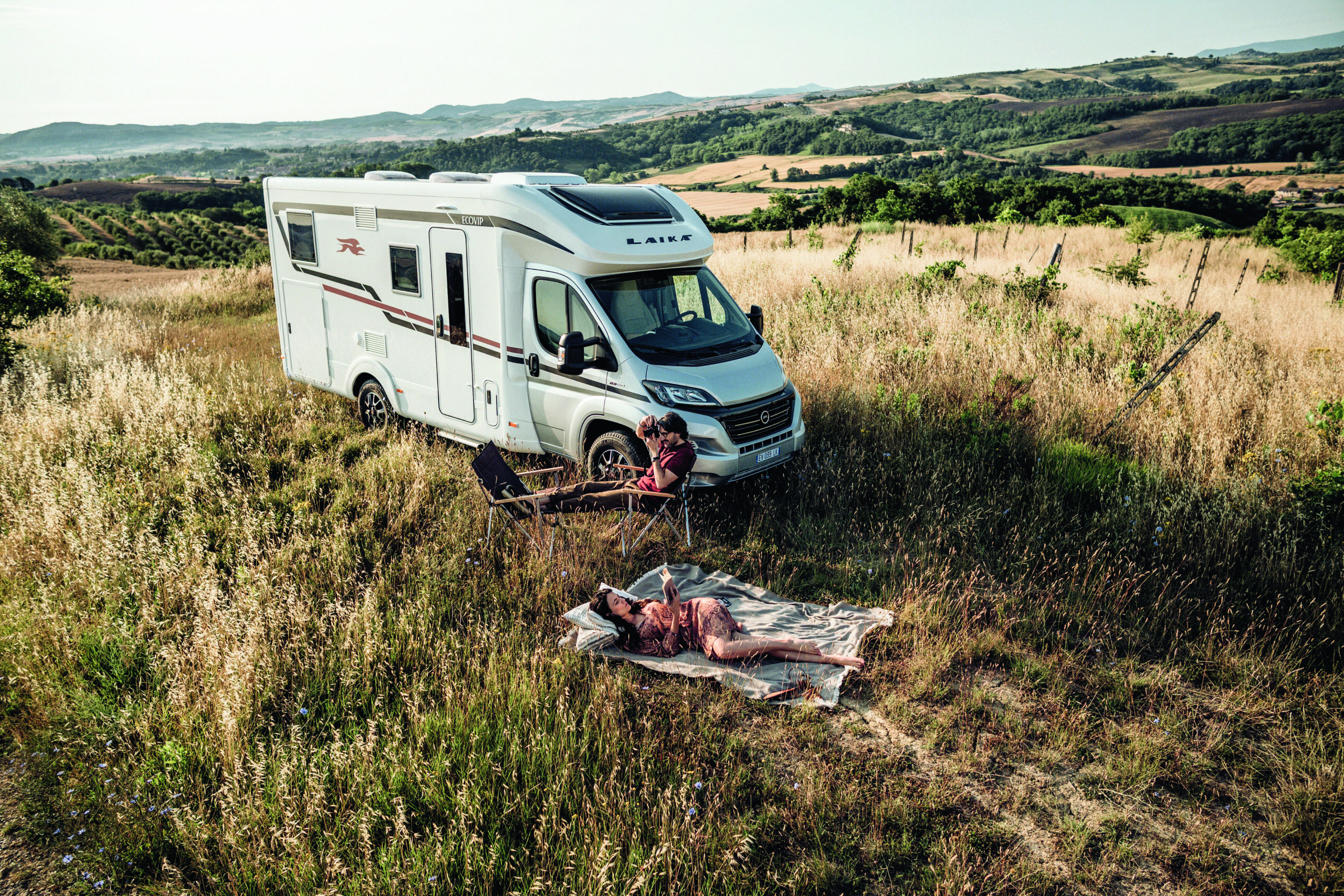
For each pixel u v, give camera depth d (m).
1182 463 6.71
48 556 5.64
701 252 7.09
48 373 9.41
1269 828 3.47
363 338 8.14
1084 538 5.88
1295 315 11.62
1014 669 4.53
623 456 6.28
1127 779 3.73
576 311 6.37
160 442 7.55
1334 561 5.12
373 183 7.50
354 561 5.61
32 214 36.25
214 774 3.67
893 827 3.46
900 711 4.19
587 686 4.32
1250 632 4.76
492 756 3.74
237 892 3.11
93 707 4.12
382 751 3.79
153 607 4.90
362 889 3.07
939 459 6.94
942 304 11.67
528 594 5.30
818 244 22.80
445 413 7.53
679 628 4.71
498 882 3.14
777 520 6.43
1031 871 3.20
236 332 14.56
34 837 3.50
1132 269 15.16
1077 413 7.80
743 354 6.71
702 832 3.33
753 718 4.17
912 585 5.29
